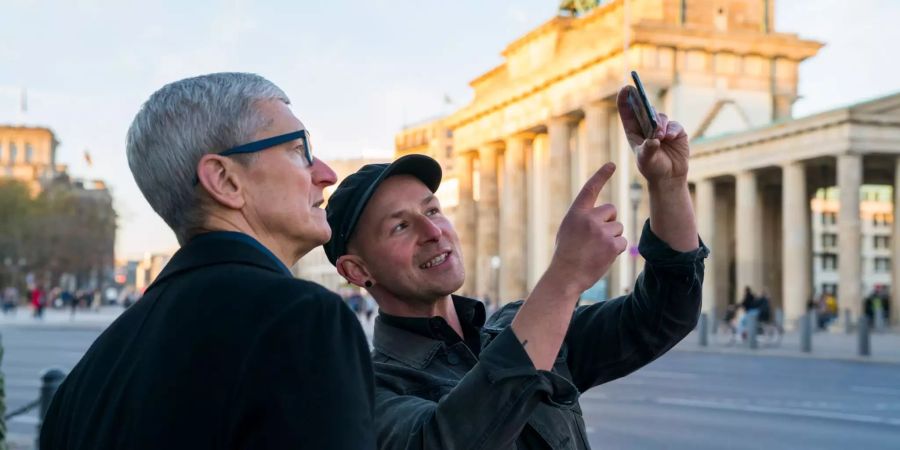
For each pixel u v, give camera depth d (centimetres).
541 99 7175
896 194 4672
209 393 185
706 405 1577
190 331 194
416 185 331
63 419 222
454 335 316
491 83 8688
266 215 230
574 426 303
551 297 237
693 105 6138
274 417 178
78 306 8900
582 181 7031
